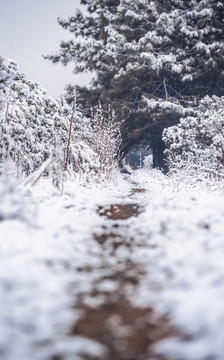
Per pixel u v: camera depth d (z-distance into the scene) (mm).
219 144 14000
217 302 2445
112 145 14664
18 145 10508
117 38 30094
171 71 28672
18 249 3646
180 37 28703
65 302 2645
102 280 3215
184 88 30047
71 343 2049
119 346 2113
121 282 3176
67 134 12938
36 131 11836
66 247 4059
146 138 33875
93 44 30375
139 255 3953
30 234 4230
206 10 27688
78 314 2514
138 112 27875
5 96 10586
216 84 29594
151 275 3312
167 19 27953
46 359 1853
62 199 7375
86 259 3770
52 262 3498
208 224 5062
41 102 12820
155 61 27188
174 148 17688
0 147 9836
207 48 27094
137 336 2232
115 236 4910
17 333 2078
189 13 28422
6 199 4957
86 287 2992
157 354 1979
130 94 29734
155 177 20328
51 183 8484
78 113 18109
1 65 10508
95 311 2582
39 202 6535
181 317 2377
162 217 5641
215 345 1939
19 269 3102
